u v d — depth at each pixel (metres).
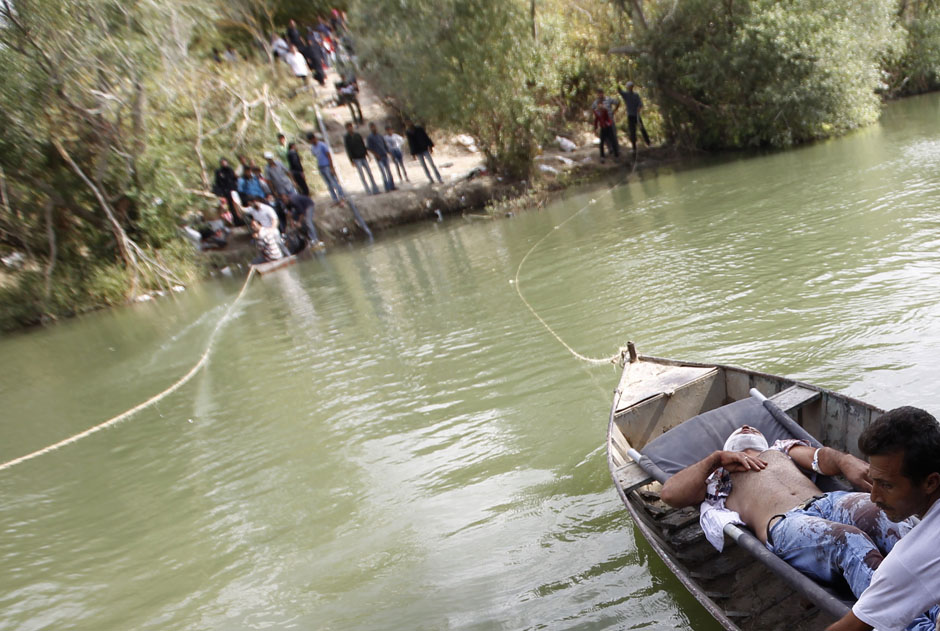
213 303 15.85
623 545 5.24
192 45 22.59
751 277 10.00
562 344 9.24
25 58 16.27
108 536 7.07
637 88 24.34
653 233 13.84
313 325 12.74
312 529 6.45
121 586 6.20
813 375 6.84
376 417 8.38
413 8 19.86
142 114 17.62
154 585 6.12
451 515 6.15
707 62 20.98
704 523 4.21
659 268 11.45
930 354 6.65
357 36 21.77
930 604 2.65
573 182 21.34
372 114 25.17
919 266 8.92
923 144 16.88
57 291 17.11
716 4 21.02
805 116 20.22
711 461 4.27
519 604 4.91
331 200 21.08
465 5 19.44
